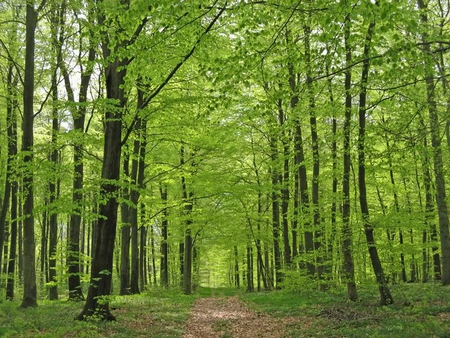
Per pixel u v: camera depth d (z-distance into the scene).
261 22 8.99
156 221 37.28
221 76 9.14
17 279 29.98
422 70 9.06
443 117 10.73
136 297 19.64
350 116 14.02
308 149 20.97
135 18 8.65
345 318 11.79
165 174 21.88
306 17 9.34
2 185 22.55
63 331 10.27
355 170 20.06
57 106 12.42
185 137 18.80
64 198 12.75
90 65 10.73
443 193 16.58
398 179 24.67
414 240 25.19
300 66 10.73
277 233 25.39
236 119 20.30
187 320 14.41
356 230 14.34
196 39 9.94
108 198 12.73
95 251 12.77
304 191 19.14
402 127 11.05
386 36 12.60
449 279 16.33
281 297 19.20
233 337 11.28
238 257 35.19
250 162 28.47
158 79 13.42
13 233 21.66
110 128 13.37
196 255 37.12
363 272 16.59
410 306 12.07
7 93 19.84
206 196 22.12
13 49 19.17
